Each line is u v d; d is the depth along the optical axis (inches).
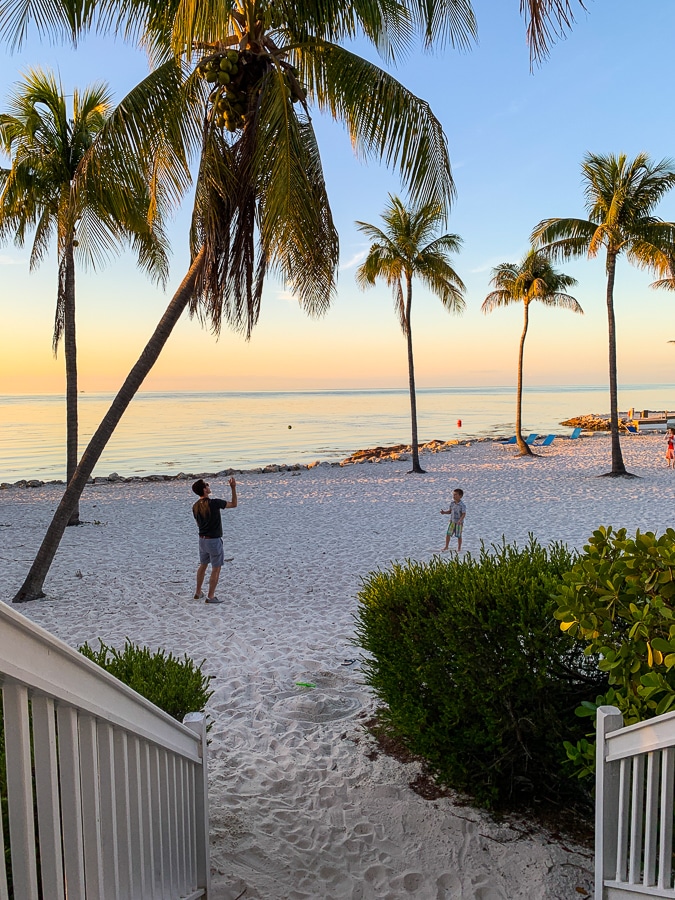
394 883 121.6
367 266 966.4
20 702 51.4
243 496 816.3
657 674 98.0
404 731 153.6
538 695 129.7
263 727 195.2
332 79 277.4
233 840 133.9
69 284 555.5
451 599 134.7
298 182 240.8
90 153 249.9
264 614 327.0
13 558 489.1
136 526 621.3
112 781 70.0
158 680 136.2
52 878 56.0
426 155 275.4
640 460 1076.5
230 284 262.1
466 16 264.2
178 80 261.4
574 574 116.9
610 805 100.3
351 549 486.9
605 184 830.5
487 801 138.6
